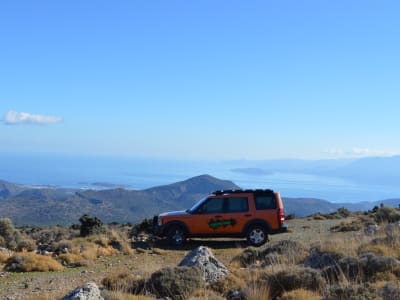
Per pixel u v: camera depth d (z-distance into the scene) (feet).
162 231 60.39
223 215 59.98
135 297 27.27
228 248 58.13
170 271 31.07
